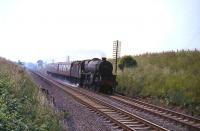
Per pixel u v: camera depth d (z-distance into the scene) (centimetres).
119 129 1395
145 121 1478
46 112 1348
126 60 4200
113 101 2433
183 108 2173
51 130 1111
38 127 1059
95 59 3659
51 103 1727
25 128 955
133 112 1884
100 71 3234
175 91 2427
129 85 3148
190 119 1695
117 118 1630
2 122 902
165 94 2536
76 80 4316
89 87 3534
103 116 1695
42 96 1708
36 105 1406
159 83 2792
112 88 3266
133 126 1445
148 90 2784
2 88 1373
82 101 2214
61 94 2705
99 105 2084
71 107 1942
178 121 1564
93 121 1541
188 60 3634
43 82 4253
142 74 3288
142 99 2728
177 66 3478
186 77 2728
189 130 1427
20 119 1005
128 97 2745
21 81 1902
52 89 3162
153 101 2542
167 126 1491
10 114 1026
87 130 1332
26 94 1568
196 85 2392
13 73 2047
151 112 1861
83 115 1692
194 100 2148
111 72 3266
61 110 1681
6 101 1162
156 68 3509
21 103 1306
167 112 1947
